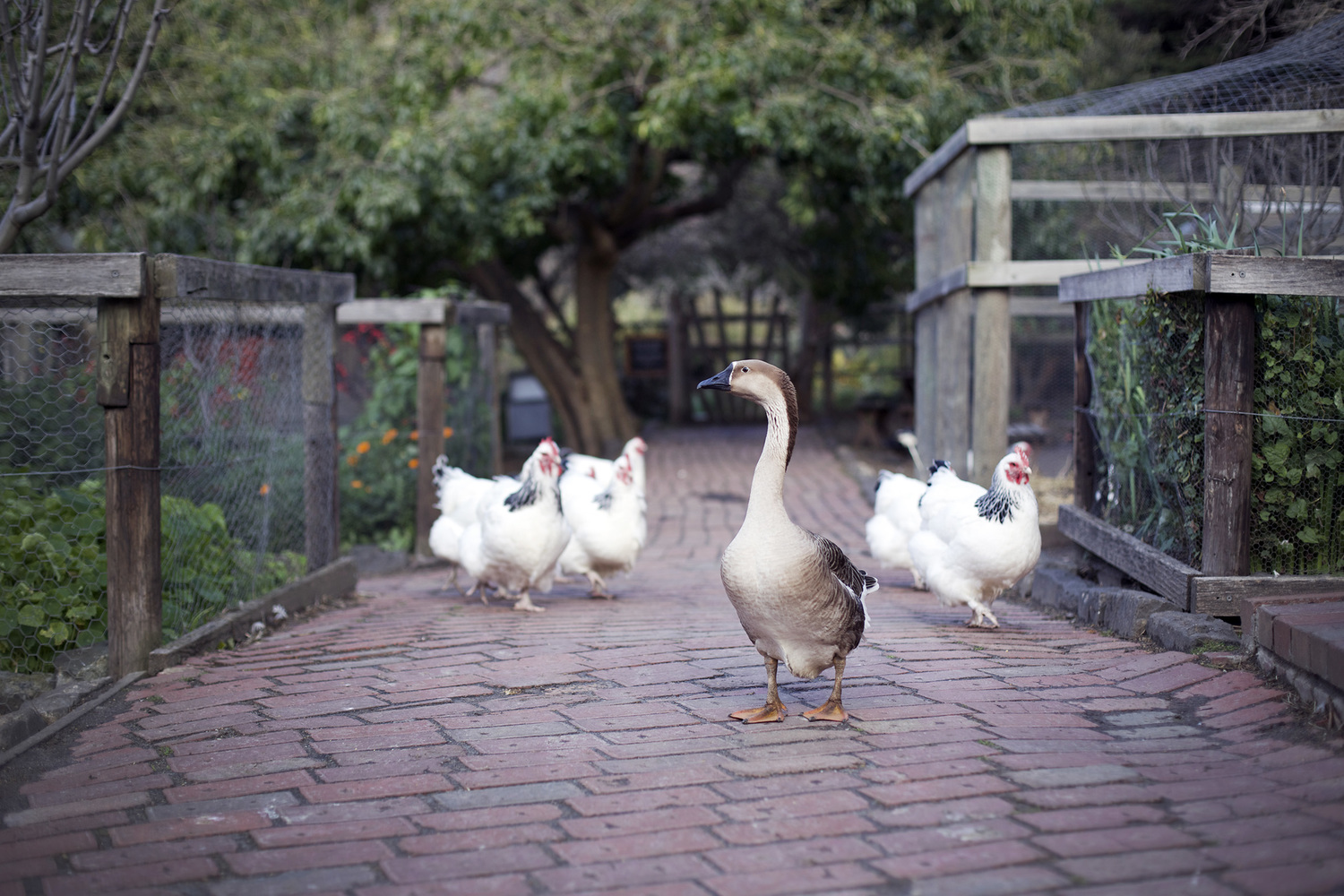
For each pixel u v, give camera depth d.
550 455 6.69
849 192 16.53
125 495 4.90
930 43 14.45
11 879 2.93
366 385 11.31
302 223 13.58
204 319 6.07
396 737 4.02
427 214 14.70
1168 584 5.36
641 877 2.82
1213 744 3.68
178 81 11.91
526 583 6.93
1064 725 3.95
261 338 7.00
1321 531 5.14
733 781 3.48
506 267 18.70
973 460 8.96
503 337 19.56
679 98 12.76
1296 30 7.86
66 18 7.71
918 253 11.94
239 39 13.65
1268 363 5.12
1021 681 4.61
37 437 6.36
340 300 7.41
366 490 10.83
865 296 19.41
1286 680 4.04
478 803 3.36
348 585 7.65
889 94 13.88
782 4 13.34
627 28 13.73
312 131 14.69
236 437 6.40
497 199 15.45
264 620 6.11
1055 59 13.63
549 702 4.45
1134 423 6.27
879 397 18.92
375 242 14.55
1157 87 8.23
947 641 5.53
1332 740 3.47
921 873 2.77
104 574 5.40
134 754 3.88
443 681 4.79
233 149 13.77
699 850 2.97
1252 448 5.14
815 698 4.45
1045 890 2.66
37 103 5.79
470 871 2.89
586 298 18.80
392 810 3.33
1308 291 4.79
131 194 13.56
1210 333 5.03
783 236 21.73
